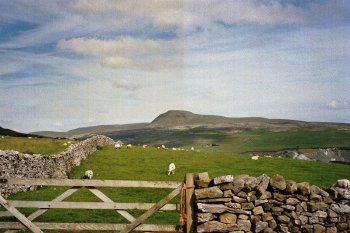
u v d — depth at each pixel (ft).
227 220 35.88
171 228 35.73
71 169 112.68
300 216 37.52
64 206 35.01
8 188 71.20
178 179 101.65
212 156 152.35
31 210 59.57
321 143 518.78
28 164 81.15
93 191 35.22
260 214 36.78
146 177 103.76
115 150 167.84
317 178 106.32
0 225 35.06
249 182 36.63
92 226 35.14
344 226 38.14
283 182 37.63
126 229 35.14
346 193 38.96
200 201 35.88
